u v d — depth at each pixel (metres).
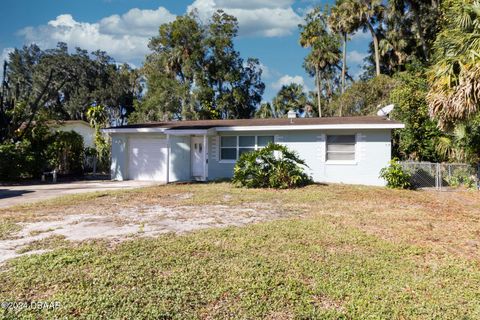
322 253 5.95
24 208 10.15
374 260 5.66
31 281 4.63
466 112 9.33
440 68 10.00
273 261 5.50
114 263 5.28
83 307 3.98
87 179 20.89
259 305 4.13
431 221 8.59
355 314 3.98
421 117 18.06
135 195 12.83
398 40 33.91
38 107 23.19
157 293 4.32
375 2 33.66
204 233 7.09
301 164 16.52
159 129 18.34
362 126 15.72
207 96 41.03
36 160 19.77
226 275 4.91
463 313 4.03
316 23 42.81
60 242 6.42
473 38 9.44
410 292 4.55
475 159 15.14
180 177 19.16
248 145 18.06
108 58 58.59
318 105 43.72
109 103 56.81
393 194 13.14
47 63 55.16
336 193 13.13
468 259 5.80
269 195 12.66
